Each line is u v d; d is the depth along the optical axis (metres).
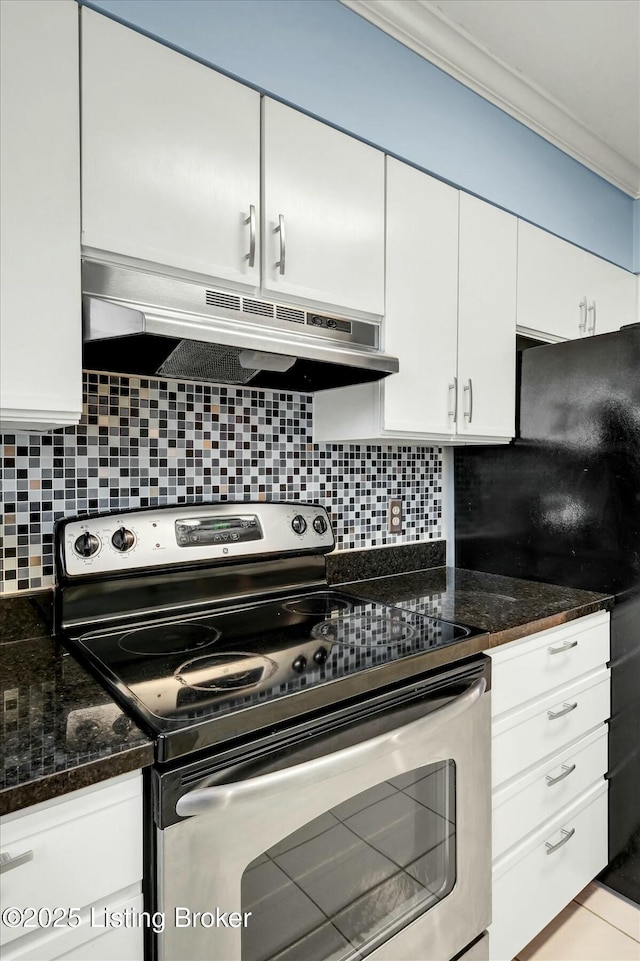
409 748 1.06
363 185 1.39
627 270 2.23
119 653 1.09
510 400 1.80
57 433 1.26
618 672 1.62
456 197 1.61
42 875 0.70
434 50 1.51
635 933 1.51
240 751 0.84
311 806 0.92
